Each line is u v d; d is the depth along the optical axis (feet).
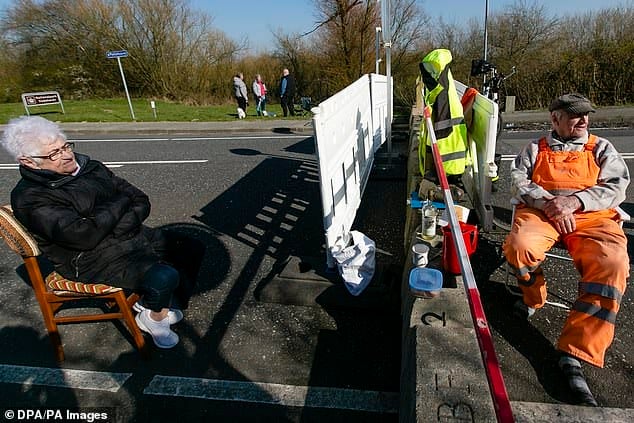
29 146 6.93
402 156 20.77
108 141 33.24
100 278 7.66
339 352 7.87
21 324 9.15
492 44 53.26
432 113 10.61
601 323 6.07
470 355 5.48
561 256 10.25
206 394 7.06
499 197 14.16
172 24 72.54
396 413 6.55
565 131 7.55
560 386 6.38
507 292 8.58
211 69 74.59
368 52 62.08
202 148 28.25
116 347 8.30
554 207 7.16
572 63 46.47
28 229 7.18
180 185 19.07
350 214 11.49
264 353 7.95
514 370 6.70
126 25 73.56
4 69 76.59
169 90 75.51
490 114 9.12
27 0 74.13
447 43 59.36
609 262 6.23
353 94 12.33
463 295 6.59
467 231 7.28
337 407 6.69
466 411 4.76
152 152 27.45
